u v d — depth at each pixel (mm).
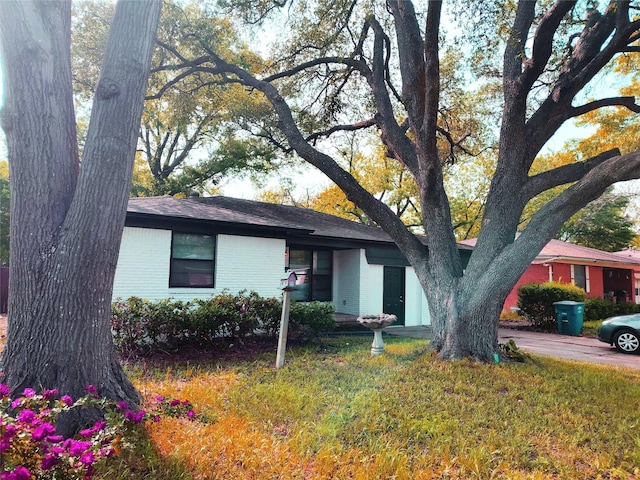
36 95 3803
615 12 7266
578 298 14297
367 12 9133
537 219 7039
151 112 20344
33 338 3584
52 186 3812
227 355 7852
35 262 3672
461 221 27922
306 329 9367
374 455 3459
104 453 2455
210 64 11859
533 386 5570
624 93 13820
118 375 4113
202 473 3004
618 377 6465
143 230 9086
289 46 11125
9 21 3771
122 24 4016
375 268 13297
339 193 26984
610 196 26906
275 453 3406
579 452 3668
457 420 4266
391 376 5957
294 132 8805
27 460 2188
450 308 7227
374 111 12039
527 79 7215
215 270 9992
